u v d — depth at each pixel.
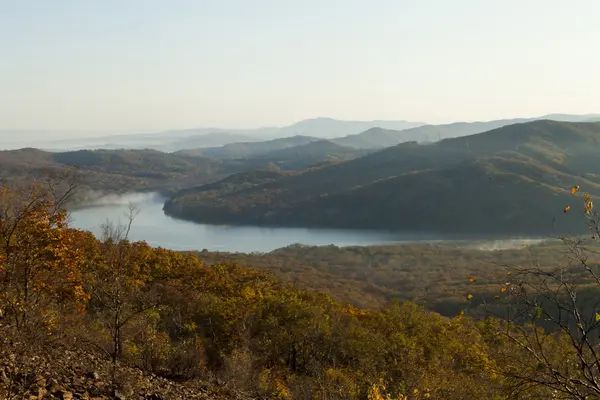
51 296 11.06
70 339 10.73
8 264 9.42
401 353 19.28
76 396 7.75
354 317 28.81
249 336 20.92
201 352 15.97
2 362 7.59
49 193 11.09
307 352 21.48
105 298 12.85
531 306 4.88
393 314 26.39
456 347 18.50
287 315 24.22
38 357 8.55
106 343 12.03
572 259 4.99
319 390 14.70
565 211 5.20
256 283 34.56
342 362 21.66
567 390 4.83
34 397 6.99
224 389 12.97
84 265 15.32
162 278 28.17
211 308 22.95
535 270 5.05
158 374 12.42
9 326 8.61
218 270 35.16
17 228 9.97
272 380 16.42
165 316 19.94
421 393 13.89
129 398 8.76
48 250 10.74
